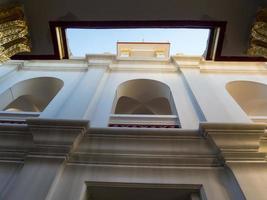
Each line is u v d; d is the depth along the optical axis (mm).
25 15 5211
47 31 5484
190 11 5000
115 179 4379
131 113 10602
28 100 10211
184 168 4617
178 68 9852
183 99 7543
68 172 4547
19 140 5121
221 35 5285
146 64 10438
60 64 10547
